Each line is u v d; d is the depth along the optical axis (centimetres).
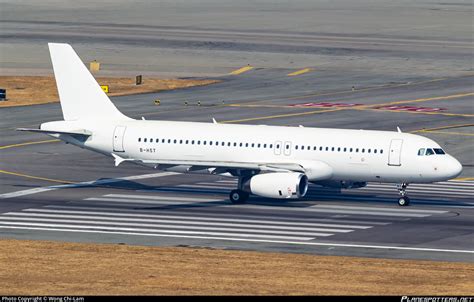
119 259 15750
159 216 19950
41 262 15412
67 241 17538
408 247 17338
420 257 16550
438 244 17612
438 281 14300
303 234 18388
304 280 14212
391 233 18550
